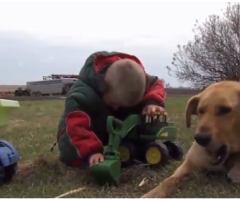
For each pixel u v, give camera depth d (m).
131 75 1.41
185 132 2.44
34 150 1.94
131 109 1.50
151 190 1.20
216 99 1.18
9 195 1.20
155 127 1.51
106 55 1.50
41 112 5.07
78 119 1.37
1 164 1.29
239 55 9.30
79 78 1.49
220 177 1.27
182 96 9.61
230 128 1.18
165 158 1.49
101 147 1.35
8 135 2.54
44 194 1.21
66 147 1.44
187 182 1.22
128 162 1.50
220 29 9.43
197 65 9.45
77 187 1.27
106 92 1.44
